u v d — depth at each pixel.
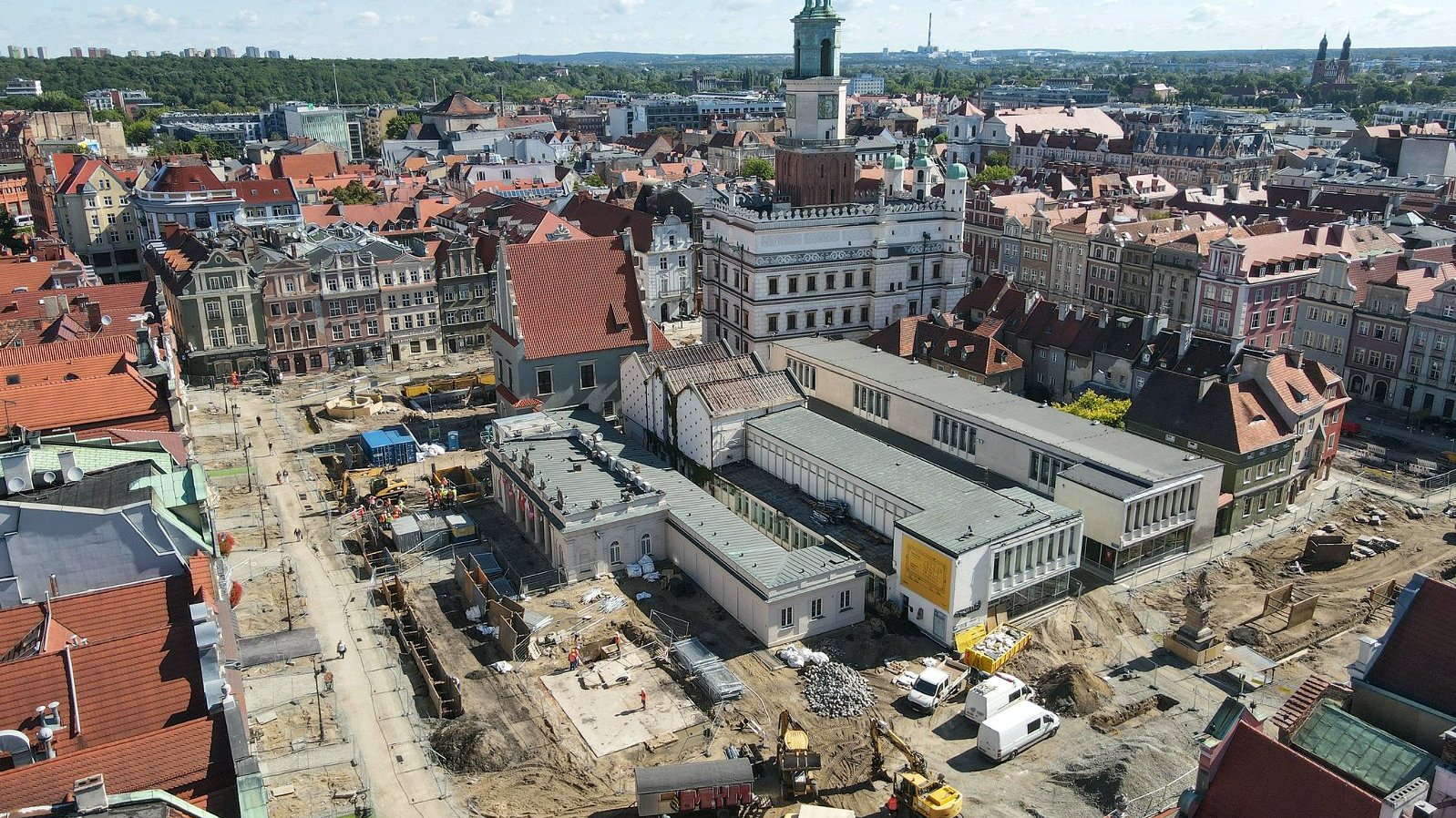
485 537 91.94
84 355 92.31
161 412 81.00
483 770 61.25
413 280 145.75
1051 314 129.38
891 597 78.75
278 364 139.00
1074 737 64.19
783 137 140.50
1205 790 43.19
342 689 69.00
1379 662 50.88
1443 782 39.44
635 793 58.56
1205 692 69.12
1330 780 40.34
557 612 79.00
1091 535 84.50
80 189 189.88
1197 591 73.94
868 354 118.38
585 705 67.56
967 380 108.31
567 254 112.56
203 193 180.88
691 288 178.12
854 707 66.81
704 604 80.25
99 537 55.31
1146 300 149.88
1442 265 131.25
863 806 58.59
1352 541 90.50
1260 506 94.75
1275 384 95.81
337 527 93.75
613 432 104.50
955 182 135.50
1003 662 71.06
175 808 38.22
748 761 58.31
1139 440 91.06
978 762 61.84
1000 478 94.56
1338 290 131.50
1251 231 153.38
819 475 90.75
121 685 44.53
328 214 191.88
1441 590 50.25
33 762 42.62
